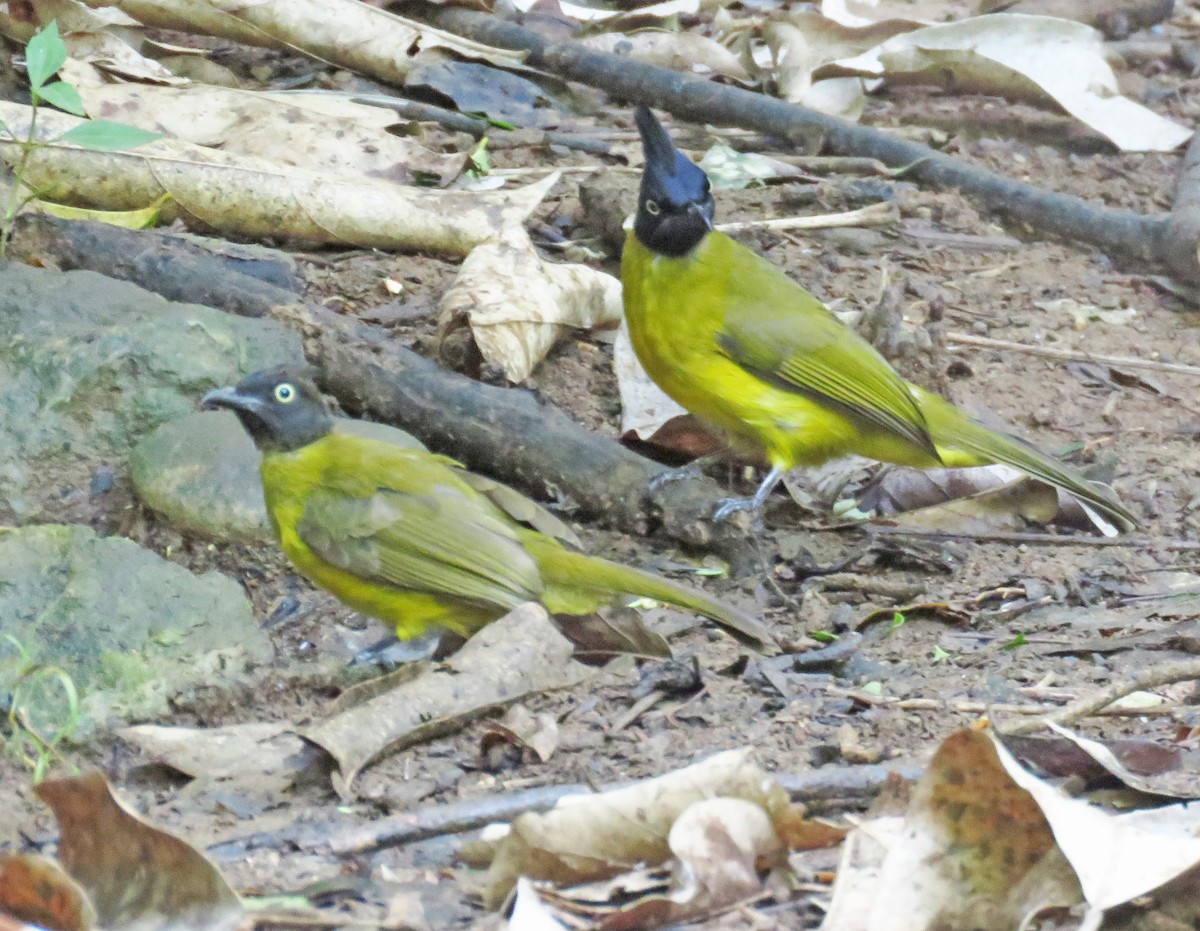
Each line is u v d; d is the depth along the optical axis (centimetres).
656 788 670
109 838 625
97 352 1105
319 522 936
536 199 1429
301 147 1483
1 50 1537
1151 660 963
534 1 1936
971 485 1238
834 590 1102
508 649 867
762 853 668
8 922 572
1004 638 1008
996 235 1672
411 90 1775
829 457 1222
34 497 1075
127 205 1374
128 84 1520
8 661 873
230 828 742
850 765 800
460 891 680
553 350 1359
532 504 977
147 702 869
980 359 1448
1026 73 1877
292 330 1202
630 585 924
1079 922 637
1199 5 2384
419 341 1302
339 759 780
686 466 1202
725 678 930
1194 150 1788
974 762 637
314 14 1734
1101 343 1495
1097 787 780
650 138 1184
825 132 1783
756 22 2022
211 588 952
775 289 1198
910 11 2020
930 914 634
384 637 1025
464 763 812
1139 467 1302
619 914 632
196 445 1082
